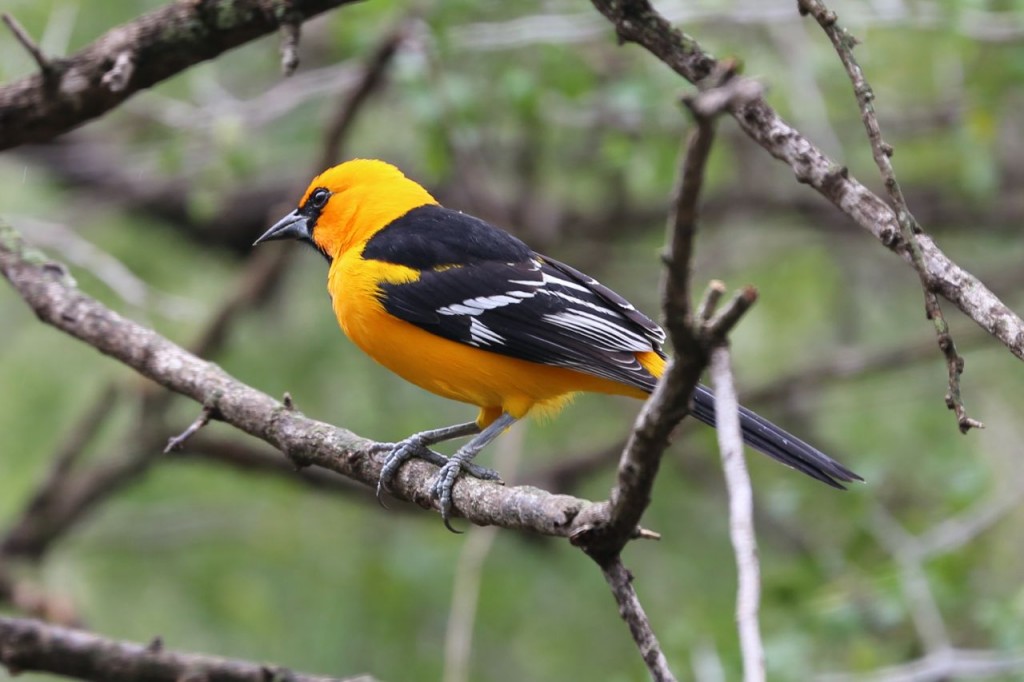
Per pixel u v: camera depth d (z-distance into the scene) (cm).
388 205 881
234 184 1423
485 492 638
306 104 1478
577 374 784
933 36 1304
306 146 1505
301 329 1502
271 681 809
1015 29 1184
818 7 631
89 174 1553
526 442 1498
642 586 1394
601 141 1447
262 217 1608
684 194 412
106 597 1375
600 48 1373
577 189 1631
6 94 813
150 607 1373
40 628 830
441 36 1212
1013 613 1057
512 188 1611
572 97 1295
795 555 1334
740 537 437
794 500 1238
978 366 1449
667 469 1473
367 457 713
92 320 776
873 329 1620
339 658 1350
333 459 712
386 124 1551
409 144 1546
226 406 727
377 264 814
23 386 1409
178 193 1561
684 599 1376
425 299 794
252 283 1311
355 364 1466
